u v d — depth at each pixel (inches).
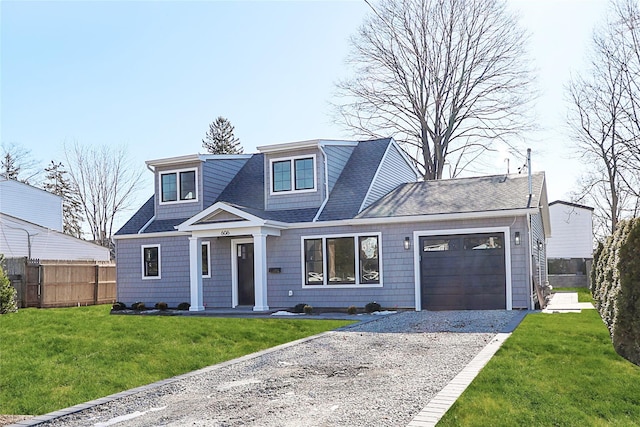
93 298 968.3
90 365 362.3
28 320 577.9
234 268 797.2
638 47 971.9
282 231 752.3
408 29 1284.4
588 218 1461.6
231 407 256.1
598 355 343.9
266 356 381.4
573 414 237.6
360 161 839.7
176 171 867.4
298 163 785.6
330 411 243.1
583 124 1071.0
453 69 1274.6
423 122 1285.7
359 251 713.6
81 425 236.7
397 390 276.7
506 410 237.5
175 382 311.6
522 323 493.4
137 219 905.5
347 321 573.6
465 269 666.2
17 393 306.8
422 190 774.5
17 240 1190.3
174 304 830.5
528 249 637.3
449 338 433.4
